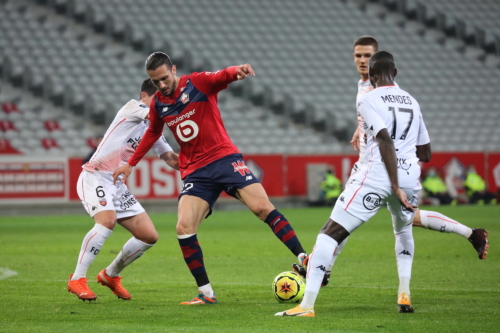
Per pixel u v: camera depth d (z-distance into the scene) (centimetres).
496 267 2880
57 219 6606
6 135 8375
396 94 1780
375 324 1630
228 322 1686
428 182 8231
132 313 1847
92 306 1989
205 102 2030
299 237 4438
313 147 9269
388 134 1694
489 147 10050
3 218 6756
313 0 11838
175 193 7544
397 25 11756
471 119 10319
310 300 1755
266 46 10738
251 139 9194
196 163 2073
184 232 2023
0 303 2052
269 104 9906
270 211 2036
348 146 9419
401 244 1883
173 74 2011
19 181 7075
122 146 2214
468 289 2258
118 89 9388
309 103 9869
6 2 10262
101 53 9944
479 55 11531
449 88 10731
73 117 9000
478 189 8244
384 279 2567
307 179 7994
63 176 7244
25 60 9412
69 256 3553
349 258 3316
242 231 5088
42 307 1970
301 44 10931
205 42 10538
